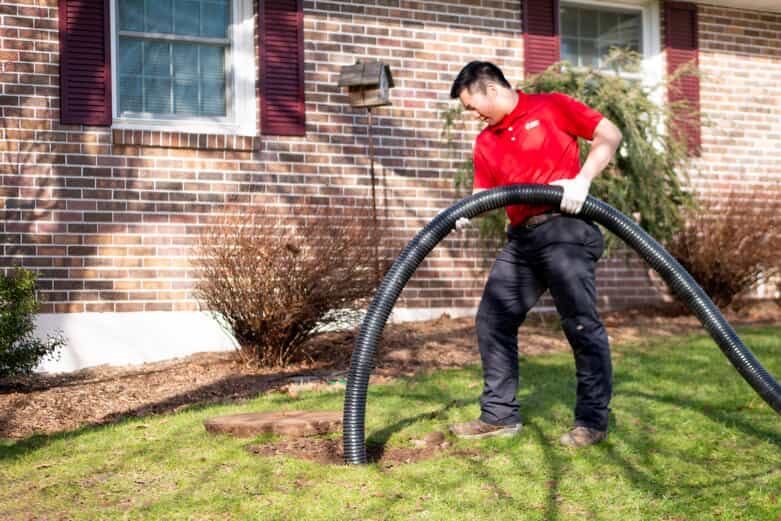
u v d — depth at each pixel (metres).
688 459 3.63
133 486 3.34
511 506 3.01
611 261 9.16
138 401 5.28
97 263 7.04
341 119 8.02
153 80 7.64
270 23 7.78
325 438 4.09
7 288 5.88
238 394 5.39
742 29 9.89
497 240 8.30
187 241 7.34
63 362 6.87
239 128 7.85
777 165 9.96
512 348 4.10
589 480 3.34
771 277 9.44
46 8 6.98
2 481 3.47
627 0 9.58
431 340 7.16
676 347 6.75
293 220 7.70
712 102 9.69
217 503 3.06
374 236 6.58
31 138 6.90
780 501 3.02
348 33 8.10
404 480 3.34
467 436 4.07
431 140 8.38
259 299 6.14
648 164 7.79
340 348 6.86
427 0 8.43
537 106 3.88
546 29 8.98
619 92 7.84
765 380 3.49
